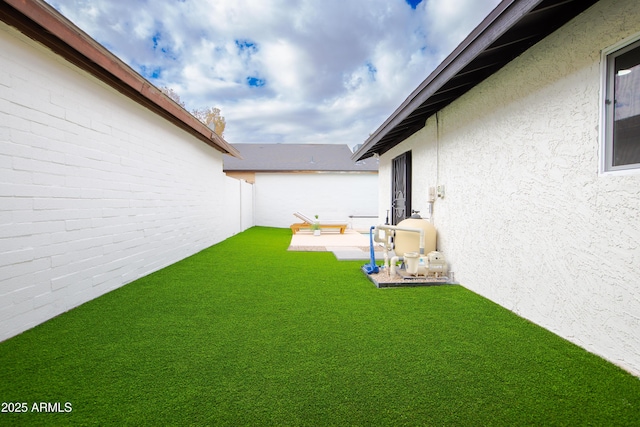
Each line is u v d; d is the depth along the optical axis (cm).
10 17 243
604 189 212
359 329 266
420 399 171
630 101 199
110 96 390
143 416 156
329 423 152
